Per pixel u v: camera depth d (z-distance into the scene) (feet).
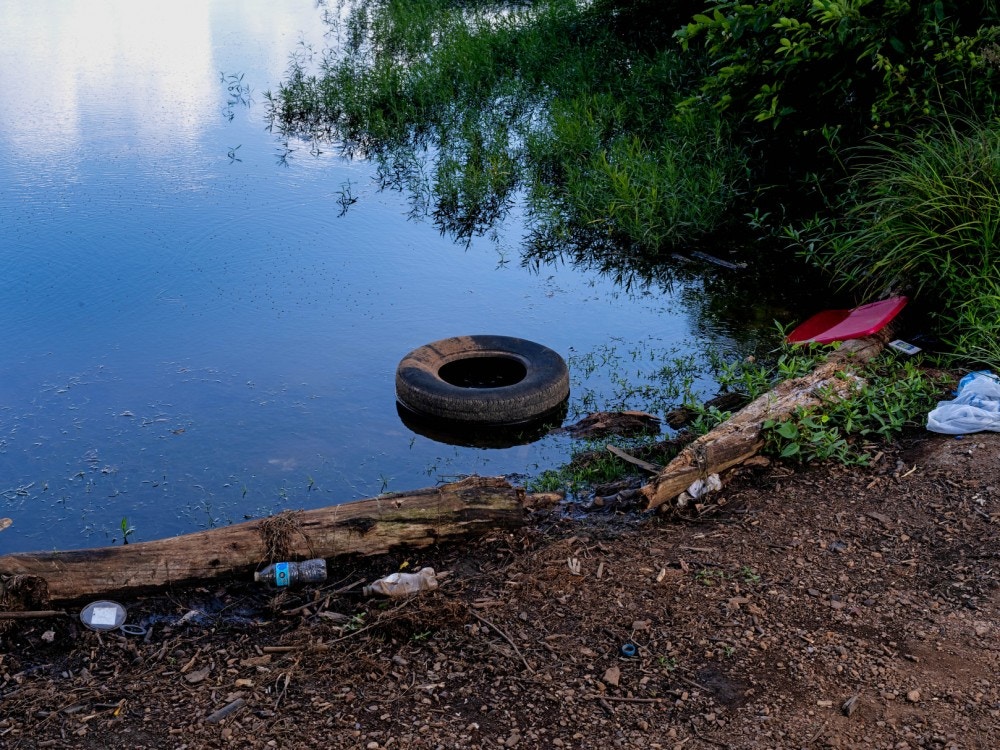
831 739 11.67
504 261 32.04
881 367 21.98
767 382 21.71
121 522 18.01
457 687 12.83
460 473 20.43
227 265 30.55
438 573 15.52
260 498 19.29
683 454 17.58
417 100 48.32
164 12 75.10
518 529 16.63
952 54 28.60
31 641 13.87
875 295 26.48
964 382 20.43
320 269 30.66
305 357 25.08
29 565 14.40
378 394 23.56
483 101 47.85
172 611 14.65
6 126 44.83
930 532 16.02
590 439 21.68
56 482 19.54
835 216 31.89
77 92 51.26
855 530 16.22
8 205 34.94
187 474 19.99
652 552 15.90
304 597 14.98
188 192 37.11
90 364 24.16
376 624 14.02
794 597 14.48
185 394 22.98
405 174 40.04
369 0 76.43
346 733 12.02
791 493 17.51
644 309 28.53
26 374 23.58
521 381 23.06
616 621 14.08
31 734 12.09
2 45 62.08
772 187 34.81
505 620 14.21
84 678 13.15
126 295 28.12
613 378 24.62
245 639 13.96
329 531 15.62
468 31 58.95
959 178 25.27
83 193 36.52
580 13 55.93
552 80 48.49
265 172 39.99
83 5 77.51
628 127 42.01
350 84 49.57
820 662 13.04
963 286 23.61
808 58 29.81
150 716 12.40
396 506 16.05
